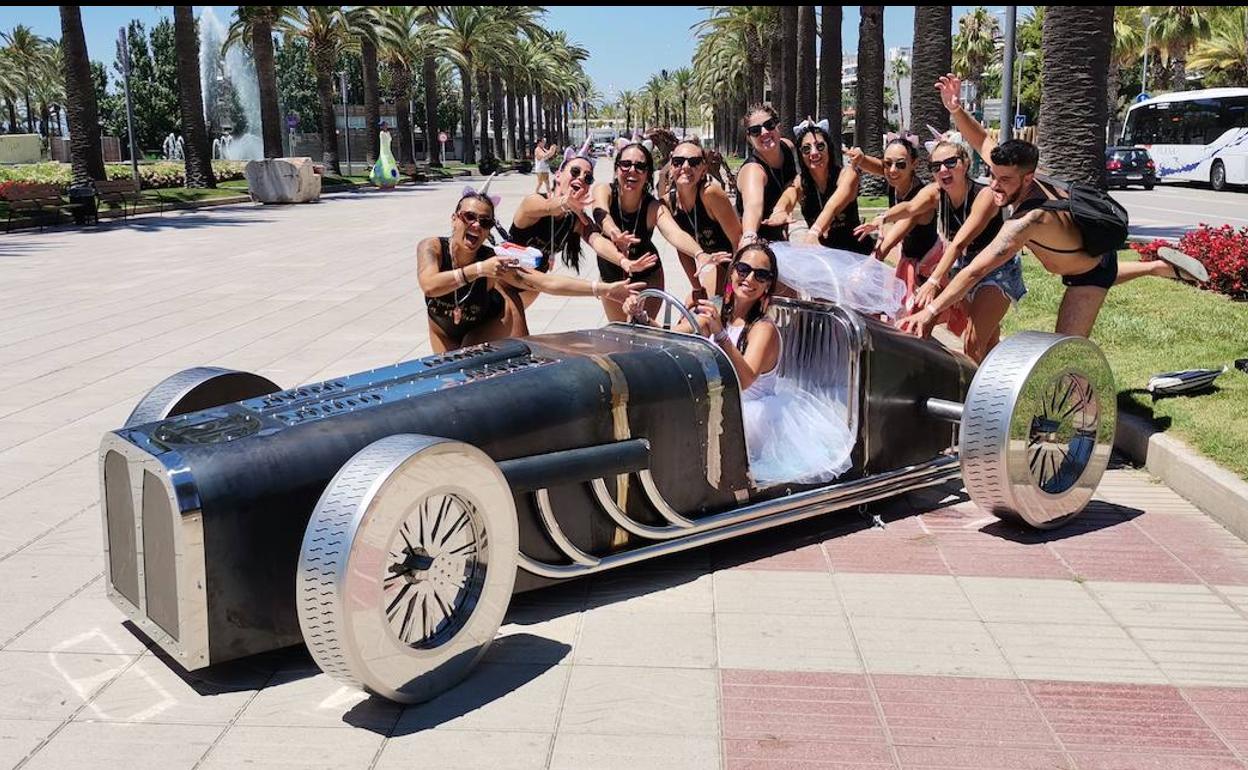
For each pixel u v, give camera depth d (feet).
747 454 14.82
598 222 19.80
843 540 15.96
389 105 258.98
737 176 21.91
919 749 10.44
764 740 10.60
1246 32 158.51
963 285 17.17
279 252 56.95
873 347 15.88
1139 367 23.61
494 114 247.09
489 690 11.58
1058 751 10.41
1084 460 16.24
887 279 17.70
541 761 10.23
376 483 10.37
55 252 56.70
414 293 41.16
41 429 21.72
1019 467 15.25
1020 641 12.71
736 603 13.78
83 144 81.10
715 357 14.46
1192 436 18.93
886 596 13.97
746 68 202.28
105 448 12.01
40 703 11.32
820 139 21.30
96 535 16.10
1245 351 23.77
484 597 11.63
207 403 14.35
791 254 17.53
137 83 223.92
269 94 122.01
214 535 10.98
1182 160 116.16
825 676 11.87
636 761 10.23
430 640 11.34
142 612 11.85
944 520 16.81
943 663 12.17
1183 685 11.69
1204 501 17.11
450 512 11.39
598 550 13.65
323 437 11.71
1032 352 15.20
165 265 50.72
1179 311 29.27
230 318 35.27
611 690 11.57
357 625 10.43
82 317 35.40
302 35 147.84
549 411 12.91
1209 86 173.37
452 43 199.21
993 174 17.80
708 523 14.39
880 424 16.21
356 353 29.32
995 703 11.31
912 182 21.72
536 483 12.61
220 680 11.83
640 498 13.88
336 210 92.58
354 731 10.78
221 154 221.46
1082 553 15.42
